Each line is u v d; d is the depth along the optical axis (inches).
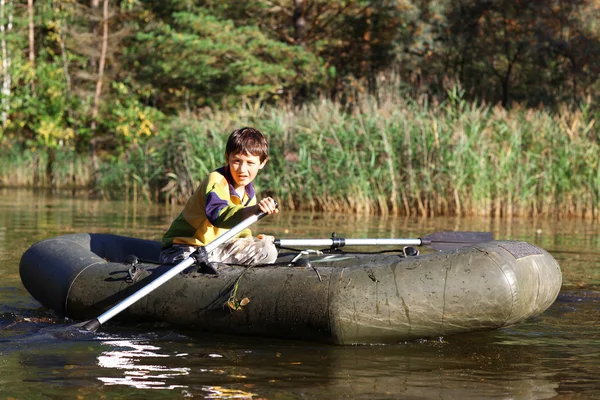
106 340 165.8
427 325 161.9
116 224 413.4
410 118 532.7
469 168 502.3
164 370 142.6
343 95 894.4
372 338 162.2
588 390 132.6
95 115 868.0
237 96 895.1
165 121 857.5
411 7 889.5
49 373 139.7
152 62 892.0
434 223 437.1
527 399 127.5
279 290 167.2
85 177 873.5
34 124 896.9
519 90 952.9
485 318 162.9
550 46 885.2
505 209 504.7
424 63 908.0
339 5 935.0
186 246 191.8
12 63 935.7
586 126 540.1
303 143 540.7
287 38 949.2
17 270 257.6
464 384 135.4
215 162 584.7
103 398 126.0
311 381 136.2
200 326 174.7
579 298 216.7
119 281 184.7
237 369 143.5
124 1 976.3
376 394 129.3
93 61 983.6
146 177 652.1
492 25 899.4
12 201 604.1
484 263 164.1
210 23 853.8
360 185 518.3
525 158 523.5
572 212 515.2
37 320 187.2
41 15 1003.3
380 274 164.1
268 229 382.6
